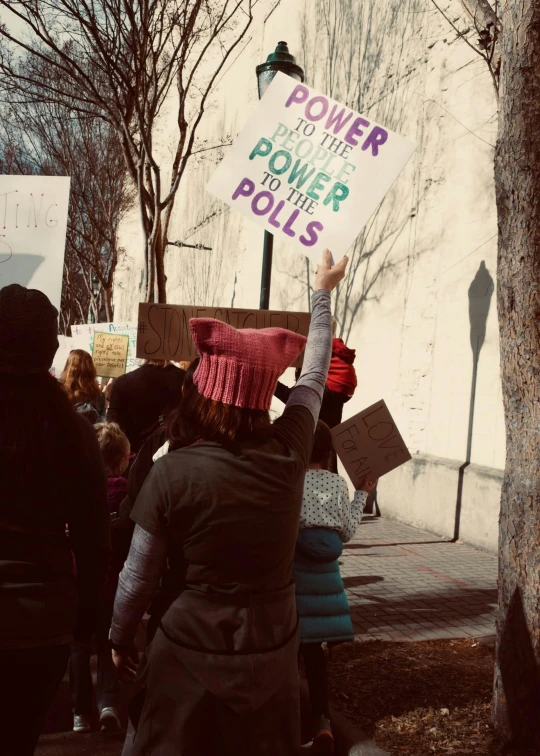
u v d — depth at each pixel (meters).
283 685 1.78
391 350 9.92
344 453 3.76
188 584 1.77
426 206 9.30
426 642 4.55
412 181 9.66
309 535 3.22
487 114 8.21
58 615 1.96
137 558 1.78
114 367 8.77
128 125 9.03
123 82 8.62
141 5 8.14
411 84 9.83
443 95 9.05
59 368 11.21
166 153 23.86
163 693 1.74
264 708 1.74
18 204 4.18
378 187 3.20
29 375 2.03
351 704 3.50
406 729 3.25
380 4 10.77
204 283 20.42
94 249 20.62
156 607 1.82
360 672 3.89
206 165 20.31
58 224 4.15
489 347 7.87
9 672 1.92
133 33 8.16
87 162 18.33
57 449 1.98
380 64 10.74
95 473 2.05
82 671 3.45
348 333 11.18
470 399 8.16
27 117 15.38
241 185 3.33
